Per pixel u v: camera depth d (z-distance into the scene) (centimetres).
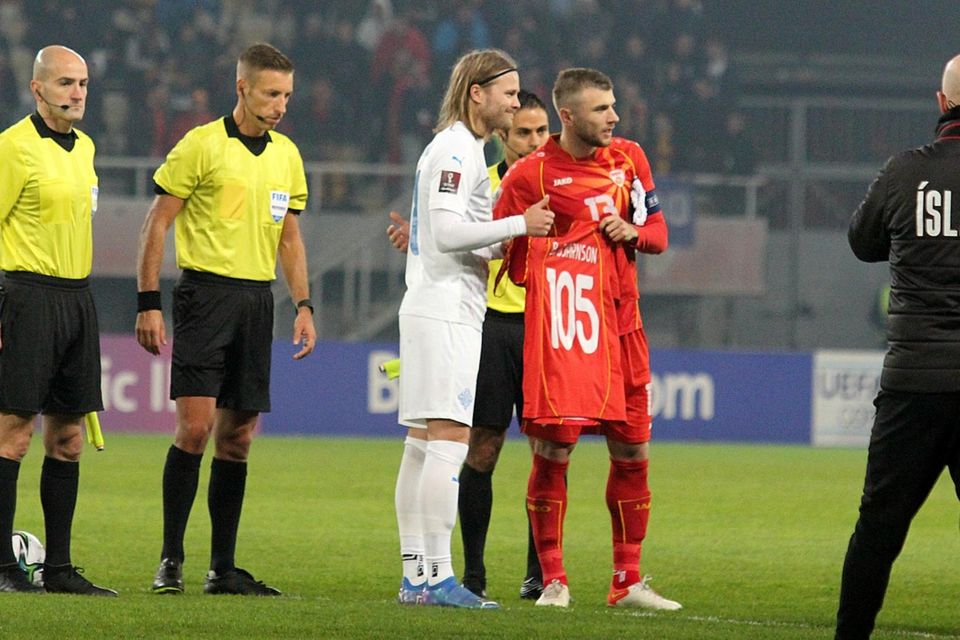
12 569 2261
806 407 7125
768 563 2941
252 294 2353
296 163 2450
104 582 2481
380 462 5241
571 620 1964
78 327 2300
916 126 8762
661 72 8881
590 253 2230
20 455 2288
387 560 2855
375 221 7425
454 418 2105
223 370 2339
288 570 2700
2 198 2242
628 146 2286
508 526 3484
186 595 2262
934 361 1712
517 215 2202
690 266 7469
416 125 8406
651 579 2708
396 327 7525
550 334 2212
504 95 2117
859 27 10025
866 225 1805
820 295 8069
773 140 8925
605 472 5078
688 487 4594
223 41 8581
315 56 8494
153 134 8012
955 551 3183
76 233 2292
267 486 4319
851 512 3956
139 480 4344
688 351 7050
